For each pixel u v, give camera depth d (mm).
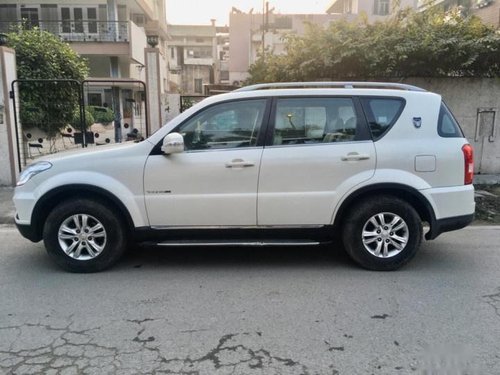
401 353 3115
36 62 11523
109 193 4508
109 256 4656
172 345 3223
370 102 4656
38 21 23766
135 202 4543
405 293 4133
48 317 3670
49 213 4754
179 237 4680
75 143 10078
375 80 9430
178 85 48844
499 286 4312
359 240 4645
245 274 4641
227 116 4613
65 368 2938
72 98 12305
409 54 8844
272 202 4555
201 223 4605
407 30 9133
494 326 3498
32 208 4578
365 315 3686
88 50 23891
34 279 4516
